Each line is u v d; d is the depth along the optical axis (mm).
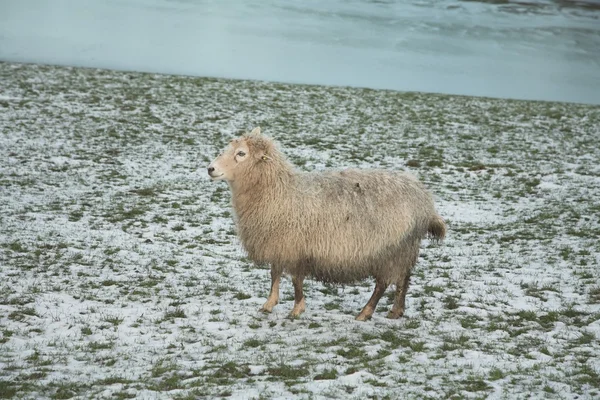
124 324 9797
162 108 29359
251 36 50344
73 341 9047
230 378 7742
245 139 9969
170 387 7477
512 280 12641
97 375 7828
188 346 8938
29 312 10094
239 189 10000
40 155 21984
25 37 43125
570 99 39812
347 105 32531
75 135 24641
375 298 10344
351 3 64688
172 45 45438
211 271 12969
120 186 19703
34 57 38125
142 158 22891
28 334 9250
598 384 7590
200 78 35625
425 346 9000
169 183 20375
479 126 30250
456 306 11102
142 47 44000
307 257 10031
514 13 65188
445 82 41969
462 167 24078
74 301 10812
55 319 9891
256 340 9133
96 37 45406
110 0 58469
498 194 20781
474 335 9570
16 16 49188
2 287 11242
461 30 57438
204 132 26656
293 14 58531
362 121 29891
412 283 12477
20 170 20250
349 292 11969
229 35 50062
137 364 8242
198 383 7539
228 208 18234
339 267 10023
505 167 24266
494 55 50719
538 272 13203
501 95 39625
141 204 18031
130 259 13398
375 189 10109
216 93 32719
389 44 51406
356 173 10312
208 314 10359
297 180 10055
